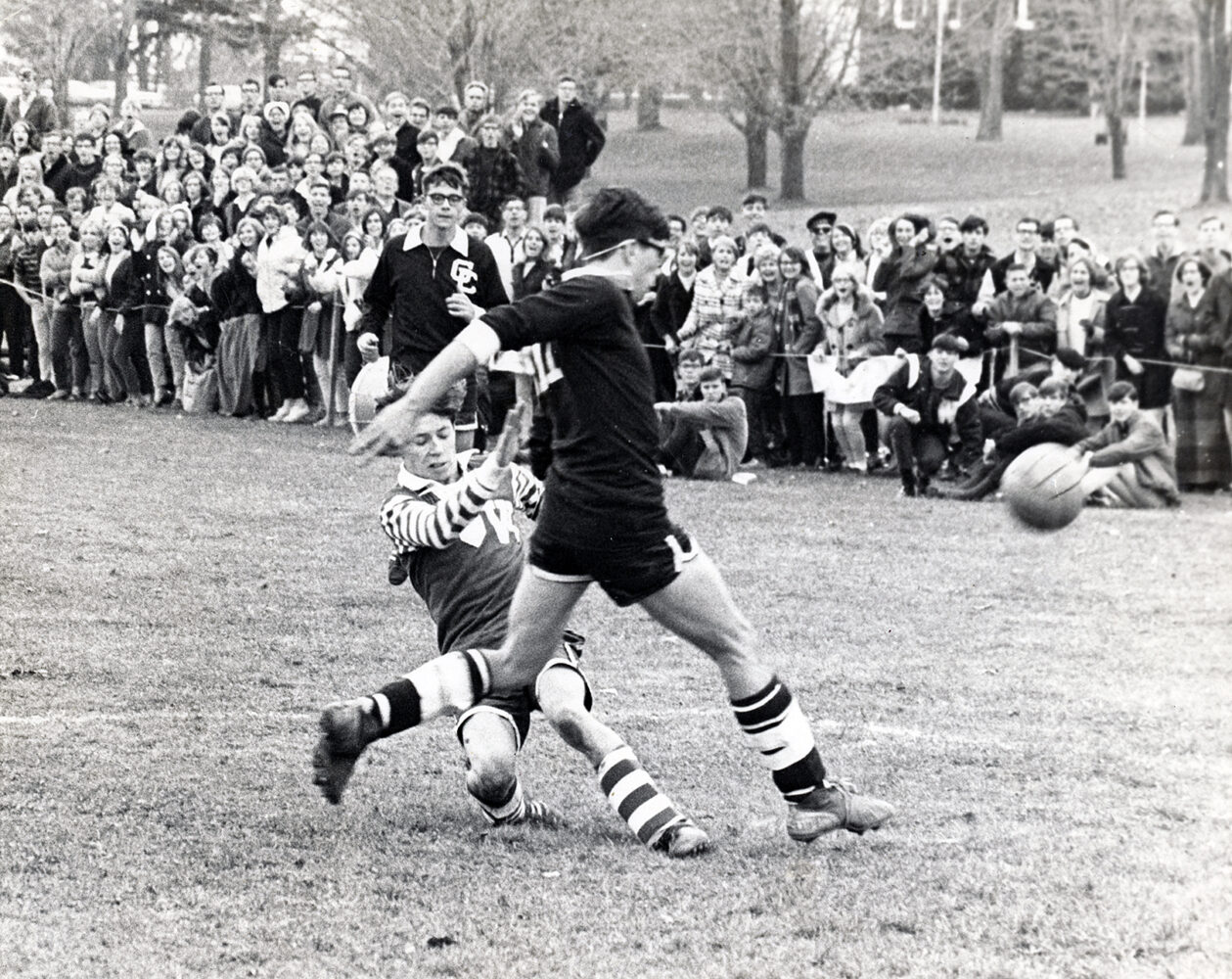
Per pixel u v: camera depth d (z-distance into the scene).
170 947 7.31
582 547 8.29
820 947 7.45
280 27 44.25
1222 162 46.41
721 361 24.86
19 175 32.25
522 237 25.97
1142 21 53.03
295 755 10.59
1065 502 12.32
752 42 47.06
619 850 8.88
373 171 27.45
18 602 14.84
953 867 8.65
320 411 27.83
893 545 19.19
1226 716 12.25
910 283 24.12
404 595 15.62
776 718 8.80
